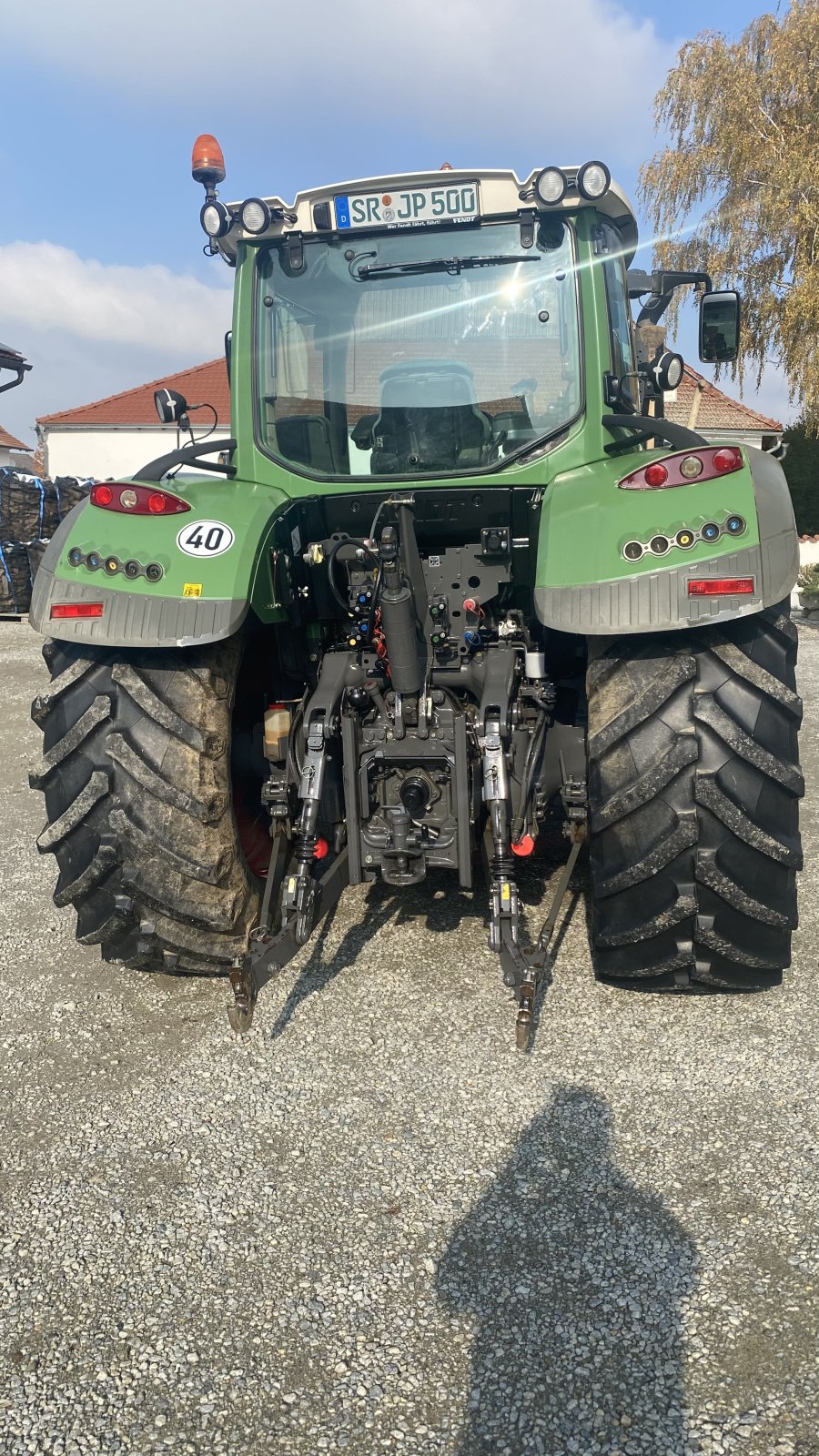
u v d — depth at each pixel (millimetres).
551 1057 2494
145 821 2604
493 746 2582
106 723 2645
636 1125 2213
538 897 3455
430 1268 1834
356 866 2834
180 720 2619
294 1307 1763
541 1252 1856
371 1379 1608
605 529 2463
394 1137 2215
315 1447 1500
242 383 3188
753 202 15141
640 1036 2568
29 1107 2391
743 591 2322
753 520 2359
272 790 2902
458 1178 2072
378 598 2777
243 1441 1515
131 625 2562
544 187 2840
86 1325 1744
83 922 2740
